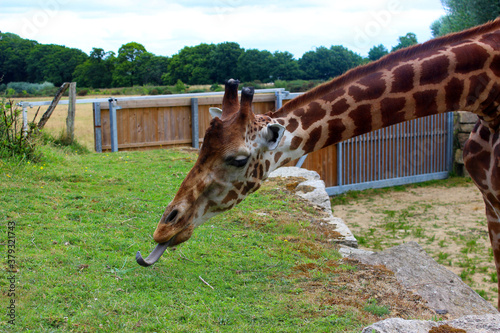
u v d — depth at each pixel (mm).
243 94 3301
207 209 3365
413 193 12602
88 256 4426
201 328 3383
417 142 13625
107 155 9352
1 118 7684
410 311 3861
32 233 4785
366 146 12820
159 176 7648
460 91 3609
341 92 3598
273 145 3301
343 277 4430
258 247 5121
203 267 4477
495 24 3791
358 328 3455
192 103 11078
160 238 3111
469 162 4352
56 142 10133
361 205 11523
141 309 3561
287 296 3980
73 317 3375
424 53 3662
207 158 3283
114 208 5863
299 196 7230
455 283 4508
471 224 9797
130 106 10414
